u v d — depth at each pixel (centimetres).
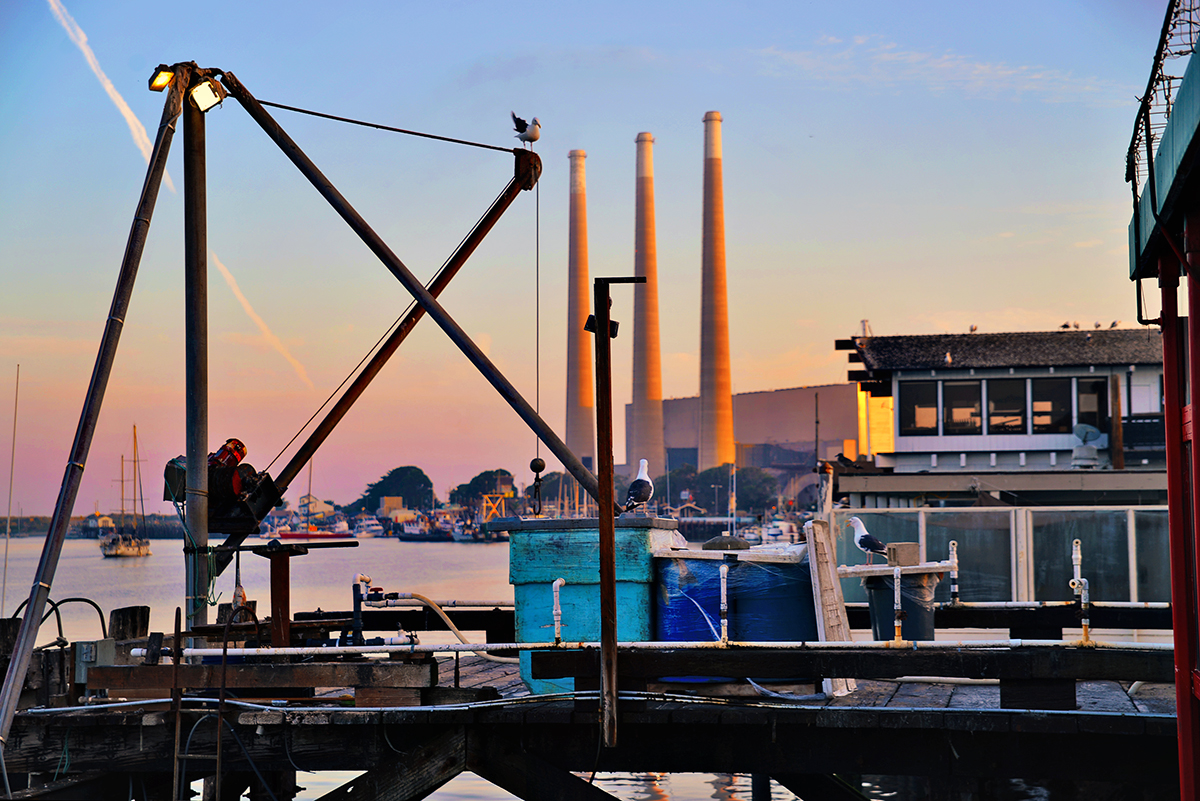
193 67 1792
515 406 1816
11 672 1362
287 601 1491
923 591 1519
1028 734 1238
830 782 1563
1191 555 1084
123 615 1515
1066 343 5919
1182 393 1090
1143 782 1212
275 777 1866
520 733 1331
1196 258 929
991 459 5738
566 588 1491
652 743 1313
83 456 1509
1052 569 2995
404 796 1327
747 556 1448
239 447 1927
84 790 1351
